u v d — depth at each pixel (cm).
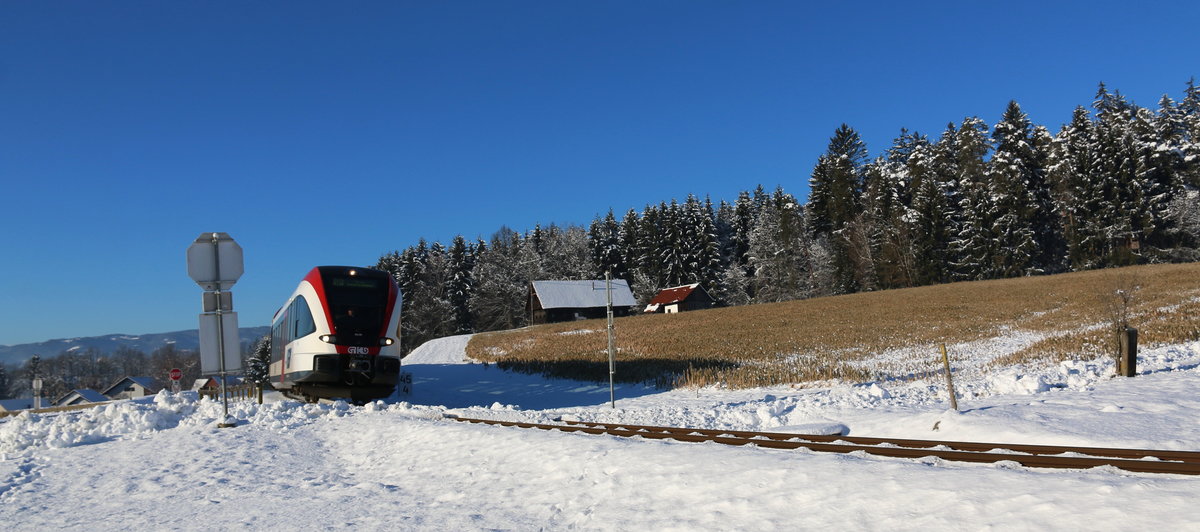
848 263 8294
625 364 3206
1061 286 5088
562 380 3098
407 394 2819
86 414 1496
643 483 629
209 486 833
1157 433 842
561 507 614
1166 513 374
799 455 636
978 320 3997
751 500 532
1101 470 487
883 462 560
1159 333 2220
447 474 817
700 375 2495
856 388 1823
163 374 11781
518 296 9756
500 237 12400
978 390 1502
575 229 11319
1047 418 960
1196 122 7125
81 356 15825
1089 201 7006
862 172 8881
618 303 7925
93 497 801
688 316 6112
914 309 4809
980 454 618
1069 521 388
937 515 434
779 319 5034
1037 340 3091
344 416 1503
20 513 732
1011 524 401
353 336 1928
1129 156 6875
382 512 661
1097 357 1970
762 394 2092
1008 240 7244
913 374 2312
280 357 2292
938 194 7612
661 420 1478
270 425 1358
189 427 1373
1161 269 5222
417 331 9606
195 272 1433
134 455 1070
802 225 9056
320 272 2005
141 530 647
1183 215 6538
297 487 812
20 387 12900
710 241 10006
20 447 1188
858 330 4006
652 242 10356
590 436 878
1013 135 7638
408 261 10488
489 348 5106
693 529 503
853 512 468
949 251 7575
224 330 1434
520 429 1020
